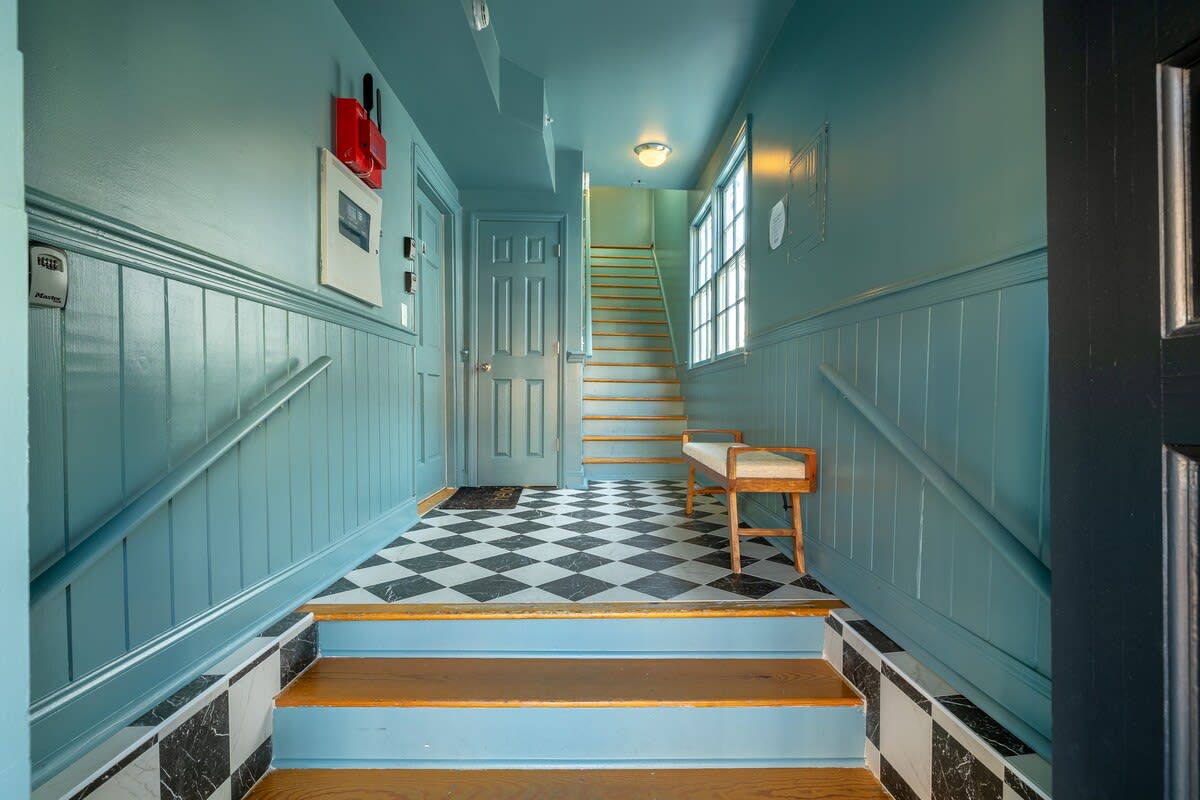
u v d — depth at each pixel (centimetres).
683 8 265
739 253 381
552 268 448
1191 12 48
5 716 44
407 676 171
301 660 173
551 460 450
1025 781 103
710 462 264
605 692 163
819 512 226
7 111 45
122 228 115
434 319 405
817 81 233
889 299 175
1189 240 51
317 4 204
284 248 181
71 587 106
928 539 152
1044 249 116
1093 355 61
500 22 277
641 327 682
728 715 160
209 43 144
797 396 252
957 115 144
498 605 191
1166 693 52
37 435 100
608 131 401
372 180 241
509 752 158
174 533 132
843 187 209
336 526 220
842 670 176
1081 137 62
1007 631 124
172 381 131
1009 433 126
